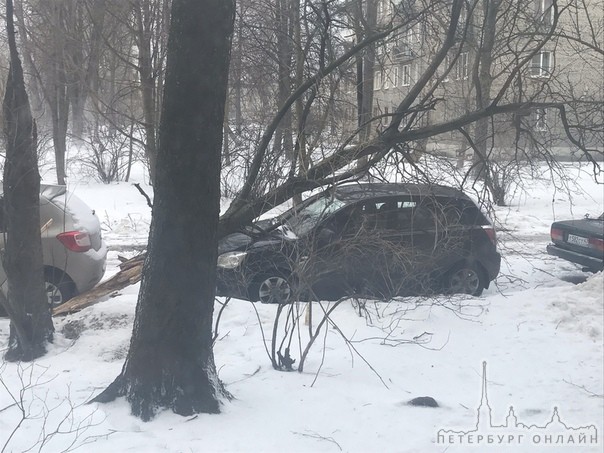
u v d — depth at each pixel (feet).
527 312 25.63
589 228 34.55
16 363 21.02
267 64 30.27
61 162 61.93
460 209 29.37
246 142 21.26
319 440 14.88
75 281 27.71
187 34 15.37
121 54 42.78
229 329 23.66
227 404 16.47
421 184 20.34
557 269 37.99
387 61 32.96
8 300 21.66
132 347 16.35
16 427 14.75
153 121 40.04
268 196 18.28
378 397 17.66
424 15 22.41
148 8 39.27
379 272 23.41
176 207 15.79
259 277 27.12
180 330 15.90
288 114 23.61
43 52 43.98
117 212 57.72
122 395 16.21
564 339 23.06
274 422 15.66
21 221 21.15
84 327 23.94
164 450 14.01
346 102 21.25
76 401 16.81
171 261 15.84
